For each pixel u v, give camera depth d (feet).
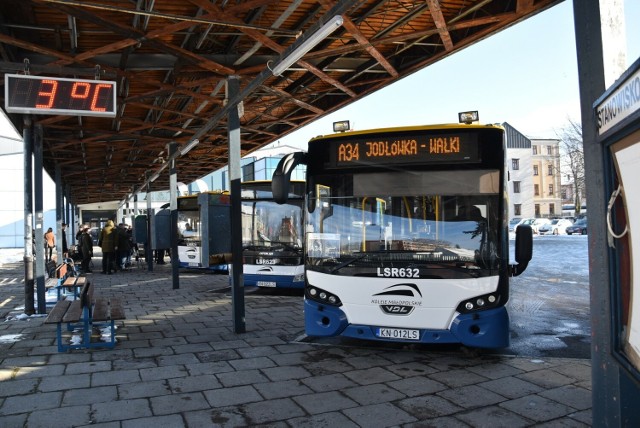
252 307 34.14
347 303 20.13
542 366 19.52
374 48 30.71
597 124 9.30
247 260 40.93
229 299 37.99
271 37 30.83
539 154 228.63
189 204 61.26
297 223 40.70
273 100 43.19
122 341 23.77
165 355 21.17
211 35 29.78
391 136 20.72
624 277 8.55
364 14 27.81
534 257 75.46
